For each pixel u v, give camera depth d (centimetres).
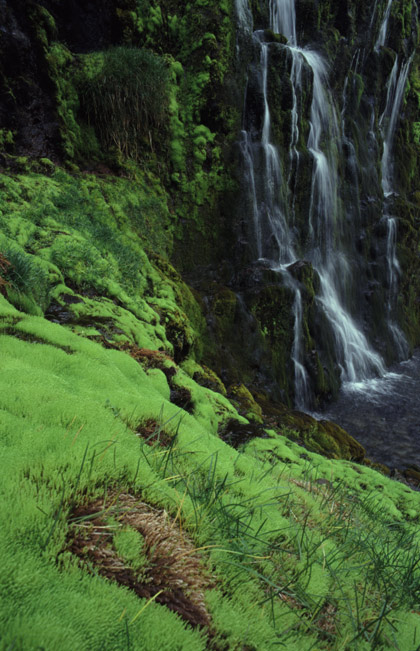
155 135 1068
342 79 1614
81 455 173
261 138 1221
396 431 1088
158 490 183
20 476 154
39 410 199
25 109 858
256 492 246
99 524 150
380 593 218
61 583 123
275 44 1228
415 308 1900
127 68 979
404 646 182
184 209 1104
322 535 253
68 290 552
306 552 216
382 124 1973
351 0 1597
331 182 1493
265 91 1216
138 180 1016
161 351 584
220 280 1130
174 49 1122
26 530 134
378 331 1611
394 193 1939
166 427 259
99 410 217
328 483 438
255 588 170
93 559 139
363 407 1218
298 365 1148
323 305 1291
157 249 988
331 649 165
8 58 817
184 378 524
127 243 848
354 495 429
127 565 143
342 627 181
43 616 109
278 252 1242
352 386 1355
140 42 1073
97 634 113
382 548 279
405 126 2114
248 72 1189
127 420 246
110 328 515
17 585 116
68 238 662
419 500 520
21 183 759
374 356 1518
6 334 322
